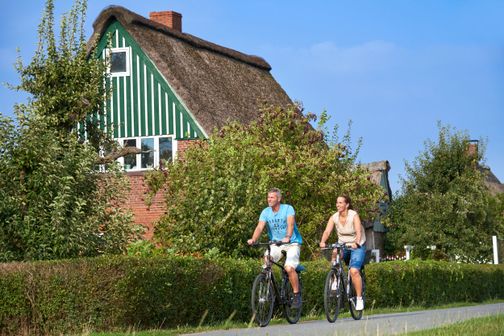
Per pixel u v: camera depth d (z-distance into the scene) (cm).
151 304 1755
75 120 3123
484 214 4478
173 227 2672
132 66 4138
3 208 2112
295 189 3203
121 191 2444
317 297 2331
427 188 4550
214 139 2894
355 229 1886
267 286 1789
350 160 3459
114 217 2377
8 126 2202
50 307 1650
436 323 1747
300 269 1869
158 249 2514
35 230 2152
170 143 4059
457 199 4469
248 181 2711
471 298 3644
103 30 4175
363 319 1966
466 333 1406
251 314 2044
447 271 3409
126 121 4131
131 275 1712
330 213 3228
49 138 2261
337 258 1906
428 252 4556
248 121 4381
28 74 3159
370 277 2800
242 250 2598
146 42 4144
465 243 4438
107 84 3297
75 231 2173
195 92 4141
